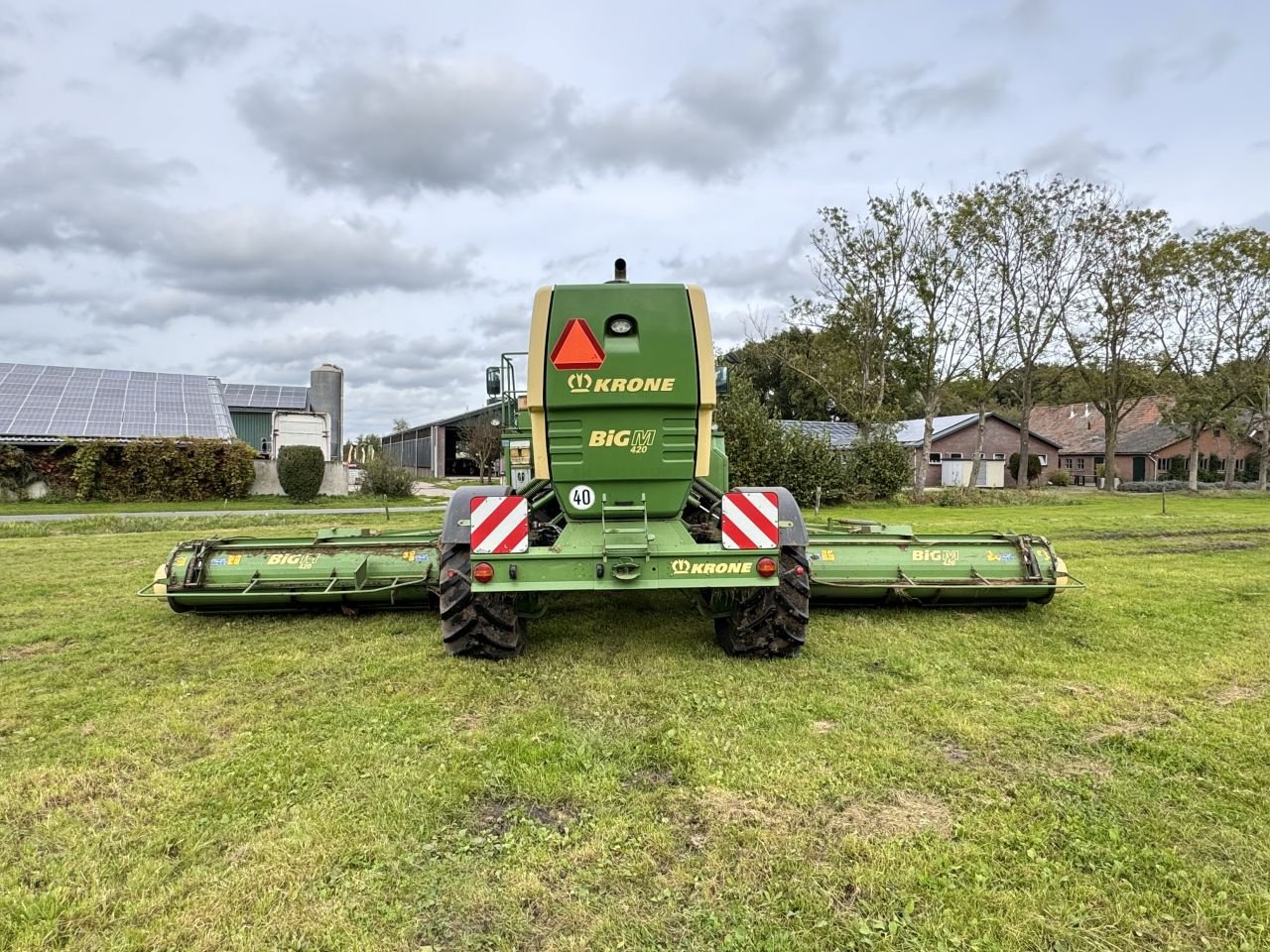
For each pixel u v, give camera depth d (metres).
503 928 2.19
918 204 24.06
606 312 4.44
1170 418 35.06
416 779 3.10
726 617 4.96
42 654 5.08
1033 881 2.40
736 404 21.16
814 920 2.22
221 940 2.12
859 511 20.31
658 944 2.12
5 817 2.80
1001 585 5.88
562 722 3.74
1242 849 2.59
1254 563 9.27
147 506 21.31
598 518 4.68
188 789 3.02
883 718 3.80
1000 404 51.22
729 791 3.00
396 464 26.84
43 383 26.81
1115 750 3.42
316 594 5.74
